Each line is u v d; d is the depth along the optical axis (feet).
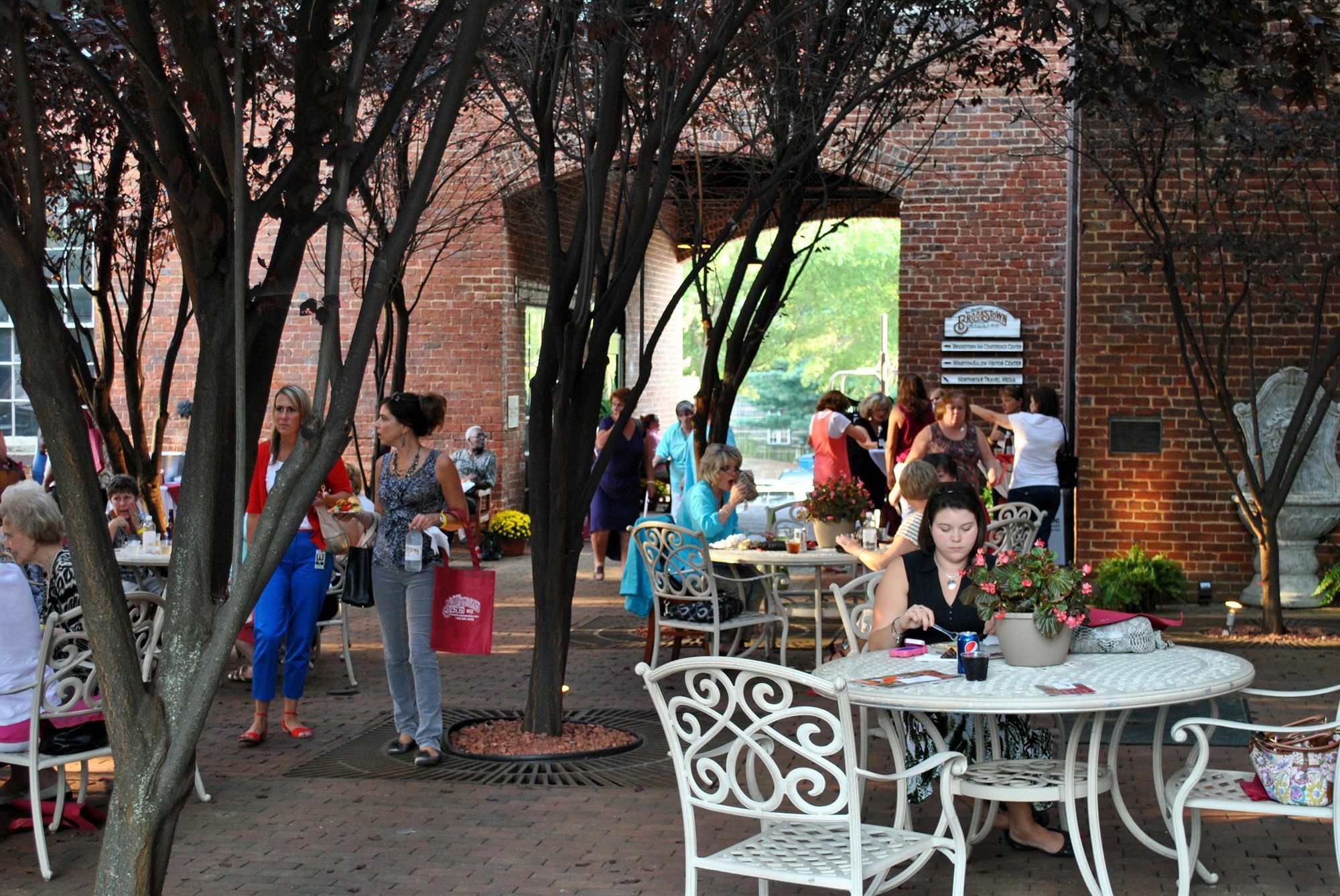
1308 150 34.94
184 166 13.00
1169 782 16.42
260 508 24.35
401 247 13.53
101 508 12.80
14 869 17.78
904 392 39.50
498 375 56.59
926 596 18.24
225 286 13.25
